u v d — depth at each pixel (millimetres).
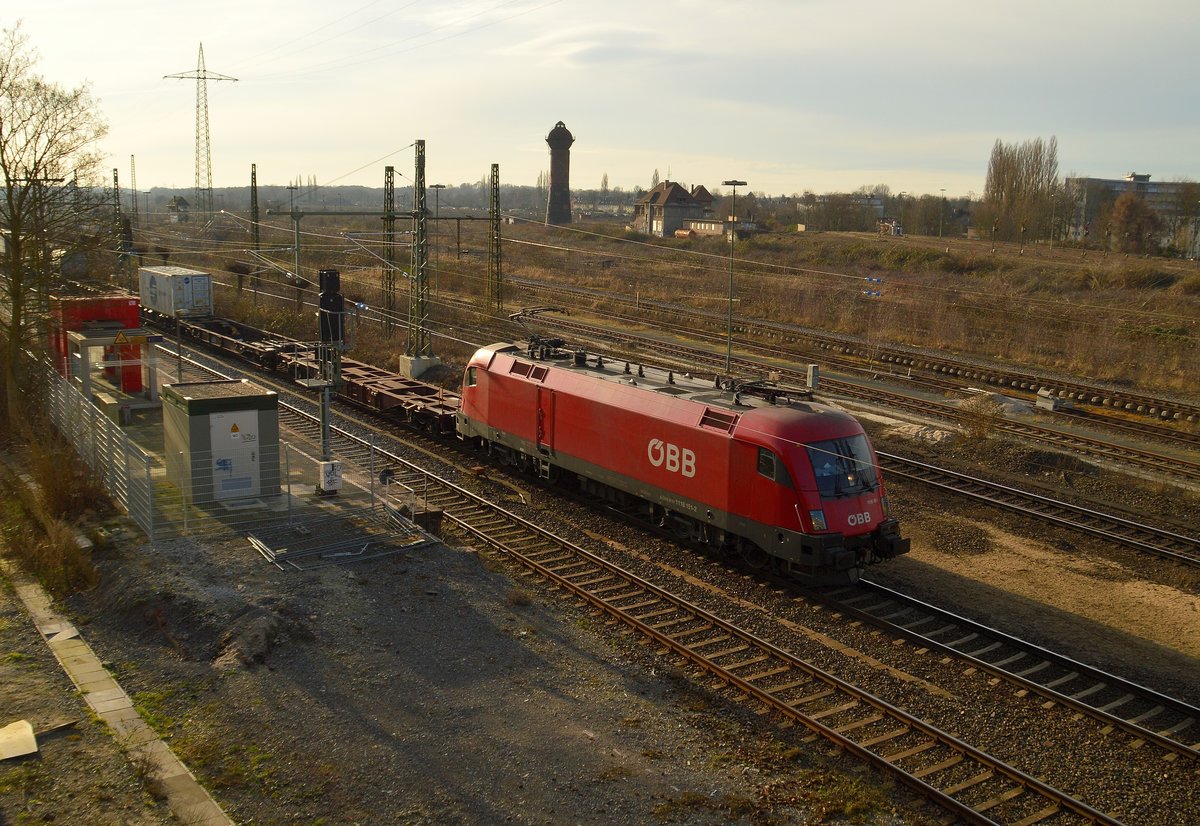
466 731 12531
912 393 36094
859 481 18047
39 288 28828
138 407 30156
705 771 11945
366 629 15375
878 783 11836
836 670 14805
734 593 17953
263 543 18531
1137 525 21562
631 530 21359
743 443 18406
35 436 24984
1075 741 12914
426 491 22812
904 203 135500
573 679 14328
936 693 14195
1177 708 13773
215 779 11086
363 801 10844
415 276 37500
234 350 43156
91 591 16734
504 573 18438
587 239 103938
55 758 11344
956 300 55344
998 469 26578
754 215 119875
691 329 49812
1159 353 41188
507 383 25297
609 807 11016
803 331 49375
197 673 13680
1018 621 16938
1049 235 100562
